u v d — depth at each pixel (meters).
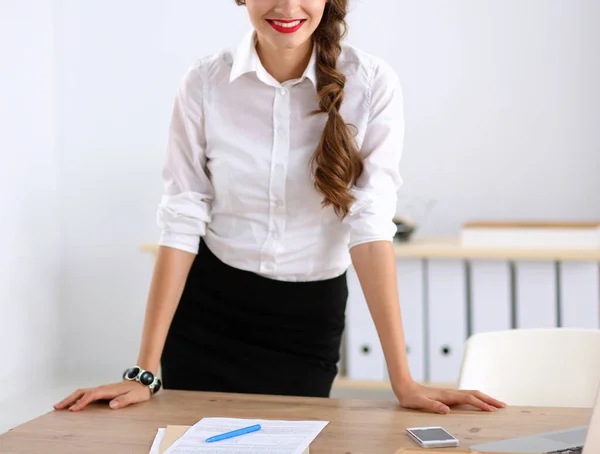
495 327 3.13
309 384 1.87
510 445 1.18
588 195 3.61
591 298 3.05
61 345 4.11
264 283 1.81
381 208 1.64
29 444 1.24
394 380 1.50
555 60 3.60
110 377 4.06
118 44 3.96
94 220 4.05
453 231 3.72
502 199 3.68
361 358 3.23
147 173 4.00
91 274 4.08
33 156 3.89
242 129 1.72
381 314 1.58
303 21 1.51
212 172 1.77
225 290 1.83
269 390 1.85
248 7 1.52
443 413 1.37
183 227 1.75
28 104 3.85
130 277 4.05
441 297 3.14
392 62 3.72
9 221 3.73
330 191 1.63
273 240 1.77
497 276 3.12
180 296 1.76
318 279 1.82
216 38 3.88
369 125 1.69
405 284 3.16
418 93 3.72
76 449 1.21
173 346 1.90
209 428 1.29
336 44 1.65
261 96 1.70
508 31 3.63
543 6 3.60
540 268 3.08
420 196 3.74
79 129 4.04
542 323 3.10
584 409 1.39
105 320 4.08
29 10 3.85
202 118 1.74
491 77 3.66
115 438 1.26
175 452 1.18
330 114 1.63
